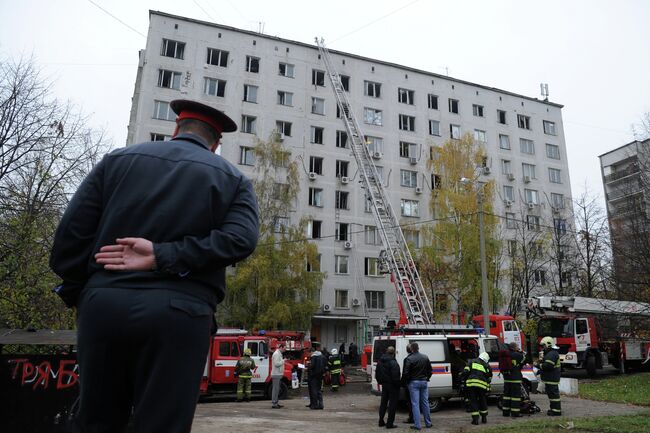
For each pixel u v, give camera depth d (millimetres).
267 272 29250
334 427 10539
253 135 36062
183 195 1600
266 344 17375
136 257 1427
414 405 10477
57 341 6707
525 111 46688
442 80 43875
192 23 36312
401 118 41312
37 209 13484
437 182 40250
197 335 1442
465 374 11594
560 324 22875
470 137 35312
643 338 24406
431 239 32656
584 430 8281
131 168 1643
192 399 1399
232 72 36625
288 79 38250
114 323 1361
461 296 30172
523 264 33094
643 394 15672
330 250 35906
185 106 1933
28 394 6387
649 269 20016
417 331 17797
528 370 15102
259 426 10469
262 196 31719
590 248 31562
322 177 37281
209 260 1491
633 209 22328
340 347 32844
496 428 9156
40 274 13148
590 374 22641
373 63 41656
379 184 28469
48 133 13820
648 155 22641
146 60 34312
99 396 1415
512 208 42594
